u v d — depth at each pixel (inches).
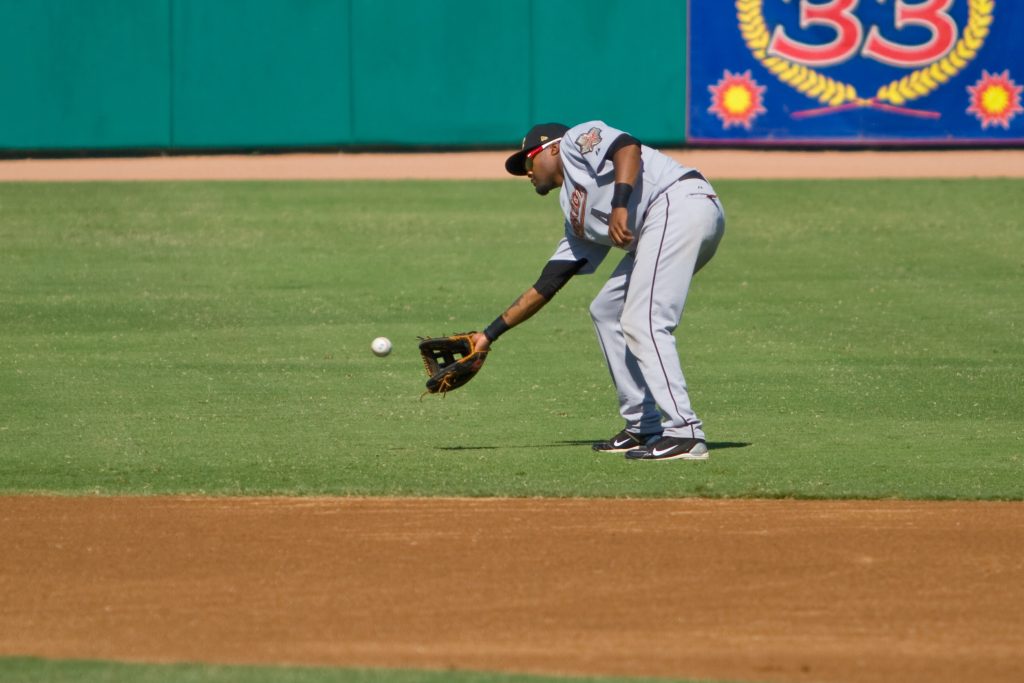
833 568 741.3
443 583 714.8
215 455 1051.3
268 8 2726.4
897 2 2677.2
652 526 824.3
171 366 1480.1
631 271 1037.2
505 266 2100.1
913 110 2711.6
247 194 2519.7
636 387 1057.5
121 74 2741.1
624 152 965.2
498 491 916.6
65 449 1074.7
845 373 1445.6
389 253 2167.8
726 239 2249.0
